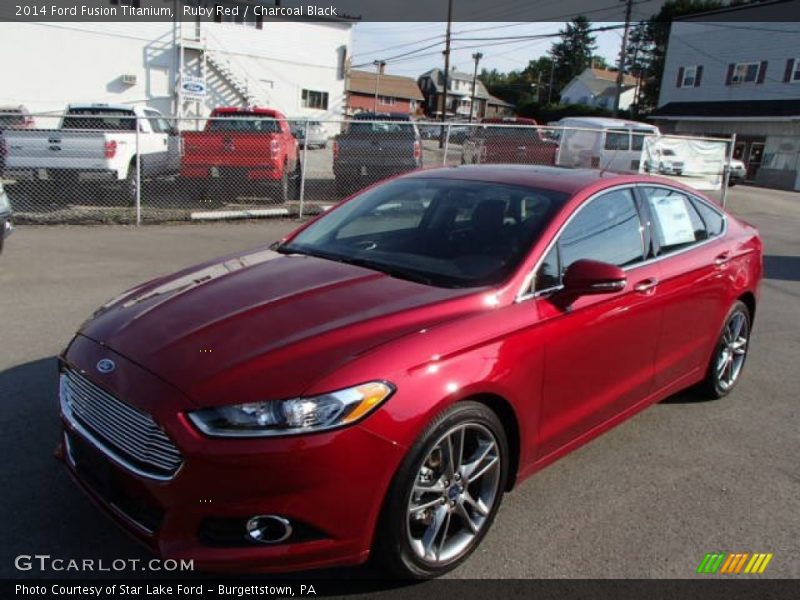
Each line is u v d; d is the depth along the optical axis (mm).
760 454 4078
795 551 3113
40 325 5777
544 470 3781
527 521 3264
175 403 2412
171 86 29859
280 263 3576
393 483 2531
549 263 3283
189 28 29734
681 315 4098
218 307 2969
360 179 13836
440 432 2648
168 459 2422
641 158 15680
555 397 3221
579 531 3195
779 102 37531
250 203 13391
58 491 3293
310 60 33938
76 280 7422
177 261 8656
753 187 32375
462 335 2777
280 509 2369
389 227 3850
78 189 12695
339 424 2385
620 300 3537
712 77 42062
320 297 3010
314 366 2475
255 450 2316
